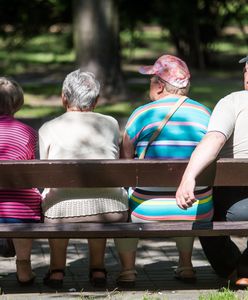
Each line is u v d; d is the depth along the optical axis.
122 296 11.11
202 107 11.62
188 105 11.52
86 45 35.78
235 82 42.53
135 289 11.58
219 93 38.19
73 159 10.89
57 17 42.62
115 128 11.62
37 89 39.78
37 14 41.38
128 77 43.47
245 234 10.86
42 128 11.50
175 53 56.06
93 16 35.72
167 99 11.57
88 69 35.75
